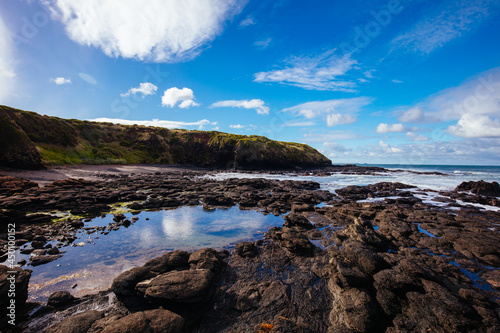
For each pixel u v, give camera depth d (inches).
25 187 977.5
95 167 2169.0
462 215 745.0
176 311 283.3
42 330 257.0
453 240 522.9
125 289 313.9
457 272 392.2
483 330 243.4
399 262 344.5
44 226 603.8
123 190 1083.3
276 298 323.3
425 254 453.1
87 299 311.1
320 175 2290.8
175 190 1153.4
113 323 229.6
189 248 496.1
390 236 547.5
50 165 1873.8
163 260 374.9
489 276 380.8
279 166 3329.2
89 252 464.8
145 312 253.6
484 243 475.8
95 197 887.1
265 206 932.6
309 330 266.7
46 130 2298.2
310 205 921.5
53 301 295.6
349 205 891.4
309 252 473.1
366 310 273.7
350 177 2142.0
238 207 915.4
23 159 1565.0
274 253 470.0
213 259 393.4
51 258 429.4
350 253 377.7
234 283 362.6
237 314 292.8
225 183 1476.4
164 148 3395.7
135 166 2591.0
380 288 312.7
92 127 3085.6
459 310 256.2
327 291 345.1
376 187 1414.9
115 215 698.2
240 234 593.9
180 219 727.1
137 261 430.0
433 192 1259.8
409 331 255.0
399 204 951.6
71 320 247.6
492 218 706.8
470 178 2000.5
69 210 778.2
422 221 672.4
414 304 280.4
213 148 3410.4
